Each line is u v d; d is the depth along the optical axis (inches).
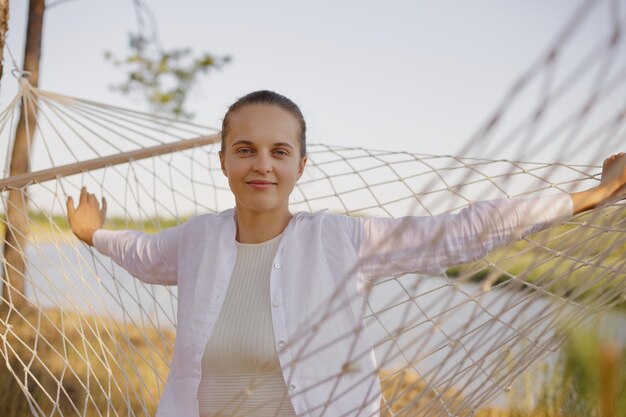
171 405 78.2
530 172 86.9
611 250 62.4
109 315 106.3
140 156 116.0
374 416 73.8
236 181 78.9
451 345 64.6
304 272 77.0
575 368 133.7
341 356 73.5
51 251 261.3
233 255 80.4
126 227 115.4
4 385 146.0
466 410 74.2
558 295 64.1
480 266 61.9
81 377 158.1
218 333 76.3
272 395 73.4
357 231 77.2
